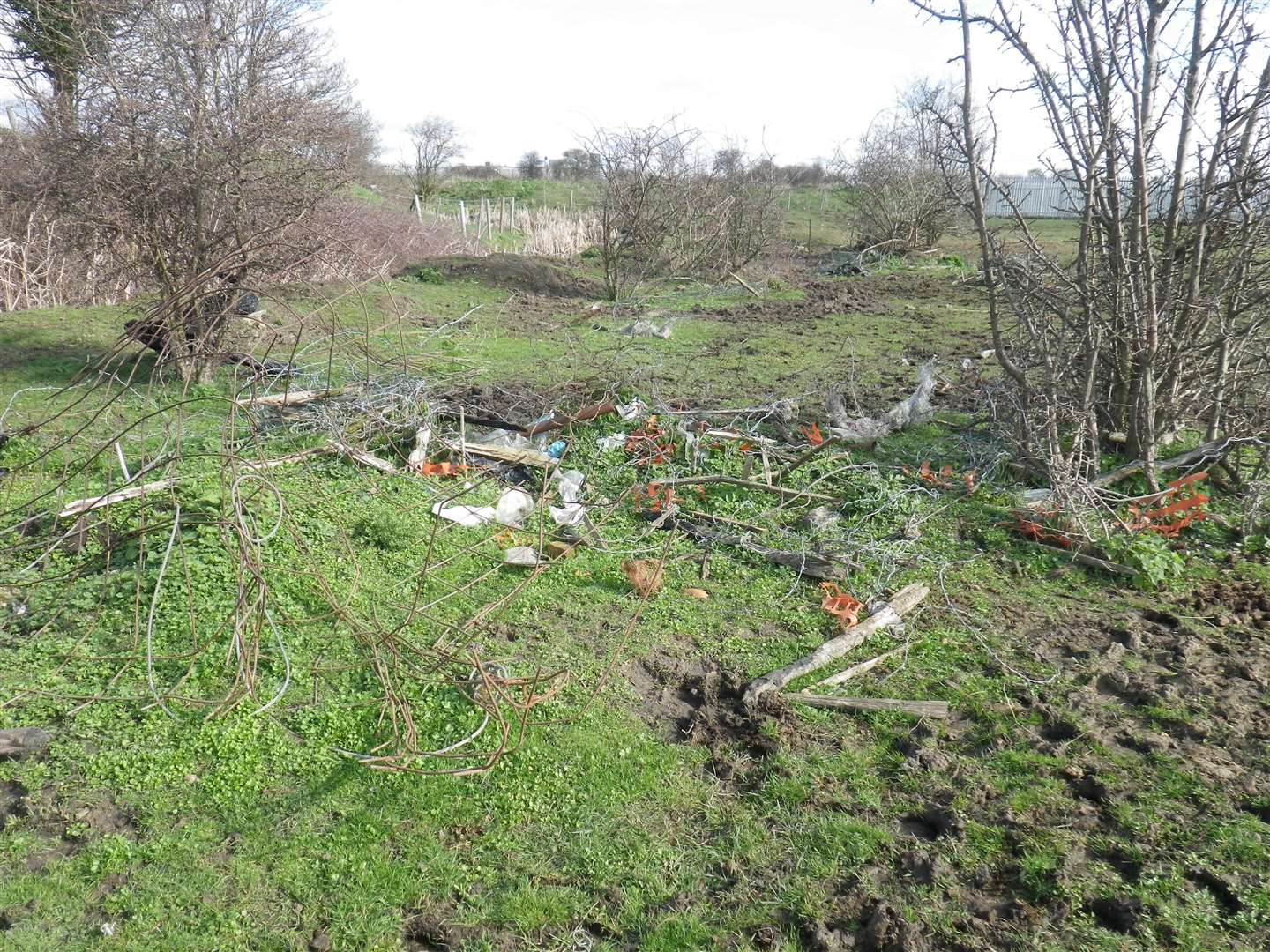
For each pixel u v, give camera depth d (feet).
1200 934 10.66
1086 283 23.44
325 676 15.39
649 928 10.89
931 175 76.59
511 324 46.93
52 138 31.01
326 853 11.83
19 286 43.47
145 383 31.24
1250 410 24.79
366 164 86.58
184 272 29.14
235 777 13.07
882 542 21.26
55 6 29.99
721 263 65.21
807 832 12.40
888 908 11.02
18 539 19.77
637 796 13.00
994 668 16.40
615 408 28.25
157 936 10.59
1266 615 18.22
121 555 18.90
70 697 14.71
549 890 11.37
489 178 142.10
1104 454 25.16
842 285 66.69
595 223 82.69
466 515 21.71
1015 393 25.23
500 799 12.83
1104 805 12.87
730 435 26.43
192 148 28.58
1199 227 22.95
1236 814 12.59
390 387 27.81
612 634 17.33
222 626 16.19
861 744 14.37
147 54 29.09
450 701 14.79
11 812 12.49
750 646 17.07
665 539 21.48
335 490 22.63
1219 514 22.53
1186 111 22.25
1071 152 23.32
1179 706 15.14
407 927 10.85
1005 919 11.00
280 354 34.86
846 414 29.43
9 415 28.19
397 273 58.34
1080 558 20.58
